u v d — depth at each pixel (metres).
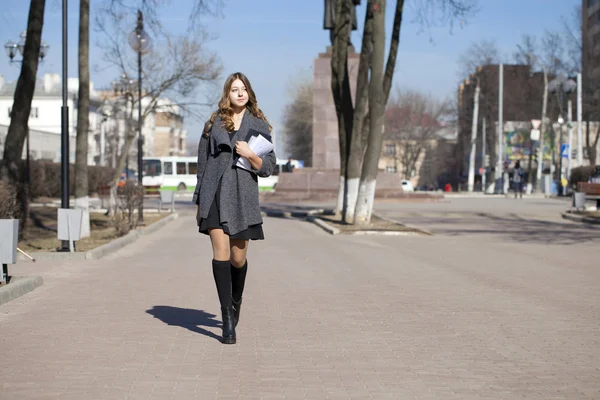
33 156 69.88
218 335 8.70
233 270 8.41
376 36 27.50
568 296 11.66
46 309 10.48
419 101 111.00
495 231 27.92
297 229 28.70
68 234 17.75
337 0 31.05
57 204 50.78
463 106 101.56
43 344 8.22
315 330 8.99
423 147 117.44
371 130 28.33
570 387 6.59
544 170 99.38
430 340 8.45
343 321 9.56
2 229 11.57
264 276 14.16
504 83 91.75
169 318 9.78
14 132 22.02
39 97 105.81
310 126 101.56
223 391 6.45
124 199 26.75
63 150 18.81
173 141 150.25
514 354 7.80
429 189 116.12
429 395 6.34
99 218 33.97
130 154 119.00
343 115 31.28
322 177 57.56
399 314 10.07
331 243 22.23
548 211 43.31
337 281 13.45
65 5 19.09
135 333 8.80
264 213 40.69
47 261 17.02
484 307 10.63
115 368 7.20
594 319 9.74
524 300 11.26
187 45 40.59
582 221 34.22
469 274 14.49
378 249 20.22
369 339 8.50
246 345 8.18
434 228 29.58
